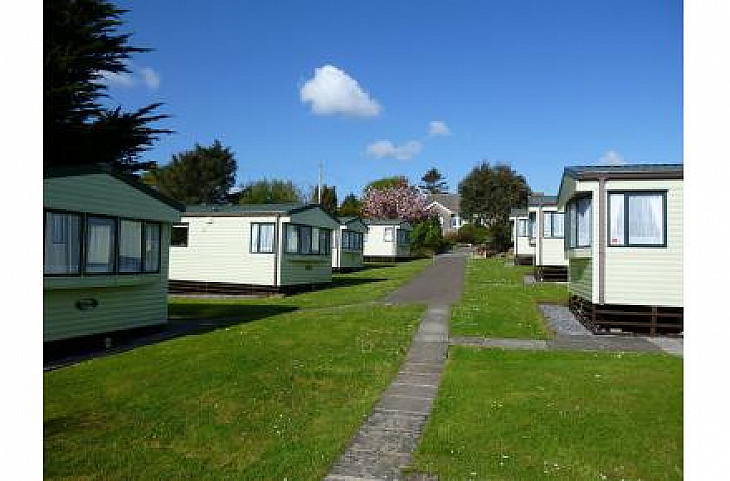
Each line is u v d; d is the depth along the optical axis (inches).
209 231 912.9
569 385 331.9
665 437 251.6
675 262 504.1
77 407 300.0
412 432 267.4
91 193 442.9
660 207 509.7
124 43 689.0
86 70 653.9
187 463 231.1
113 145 666.8
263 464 230.1
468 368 377.4
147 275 511.8
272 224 866.1
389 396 323.6
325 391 333.4
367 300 744.3
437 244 2042.3
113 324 481.7
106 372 370.6
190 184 2133.4
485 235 1975.9
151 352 431.2
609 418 275.6
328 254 1013.2
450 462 230.7
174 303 765.9
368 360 401.4
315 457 236.7
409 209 2361.0
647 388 324.2
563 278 941.2
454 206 3189.0
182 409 297.4
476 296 746.8
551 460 231.3
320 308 689.0
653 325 500.4
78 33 637.3
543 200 973.8
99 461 232.4
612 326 515.8
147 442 253.0
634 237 513.3
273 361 398.3
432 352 426.6
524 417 279.3
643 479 214.5
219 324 578.6
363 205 2455.7
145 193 508.4
